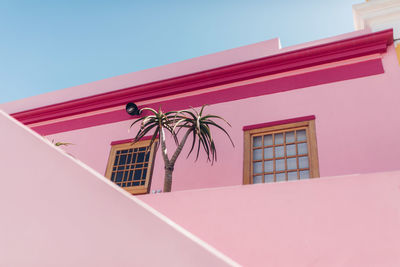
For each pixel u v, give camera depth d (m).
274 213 2.12
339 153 4.43
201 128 4.11
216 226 2.21
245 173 4.82
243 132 5.20
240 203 2.24
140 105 6.48
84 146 6.54
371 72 4.91
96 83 7.44
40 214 1.18
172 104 6.15
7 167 1.29
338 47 5.15
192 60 6.55
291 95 5.23
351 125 4.58
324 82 5.13
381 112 4.53
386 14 5.19
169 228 1.09
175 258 1.04
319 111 4.88
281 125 4.98
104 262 1.07
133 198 1.17
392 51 4.98
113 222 1.13
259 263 2.00
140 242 1.08
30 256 1.12
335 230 1.95
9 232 1.17
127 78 7.11
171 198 2.45
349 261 1.84
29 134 1.34
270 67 5.55
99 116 6.84
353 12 5.46
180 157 5.39
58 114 7.22
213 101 5.80
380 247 1.82
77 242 1.11
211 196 2.34
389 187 1.97
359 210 1.96
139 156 5.84
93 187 1.20
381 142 4.31
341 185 2.06
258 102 5.41
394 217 1.88
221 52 6.32
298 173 4.56
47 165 1.27
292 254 1.96
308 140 4.71
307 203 2.08
